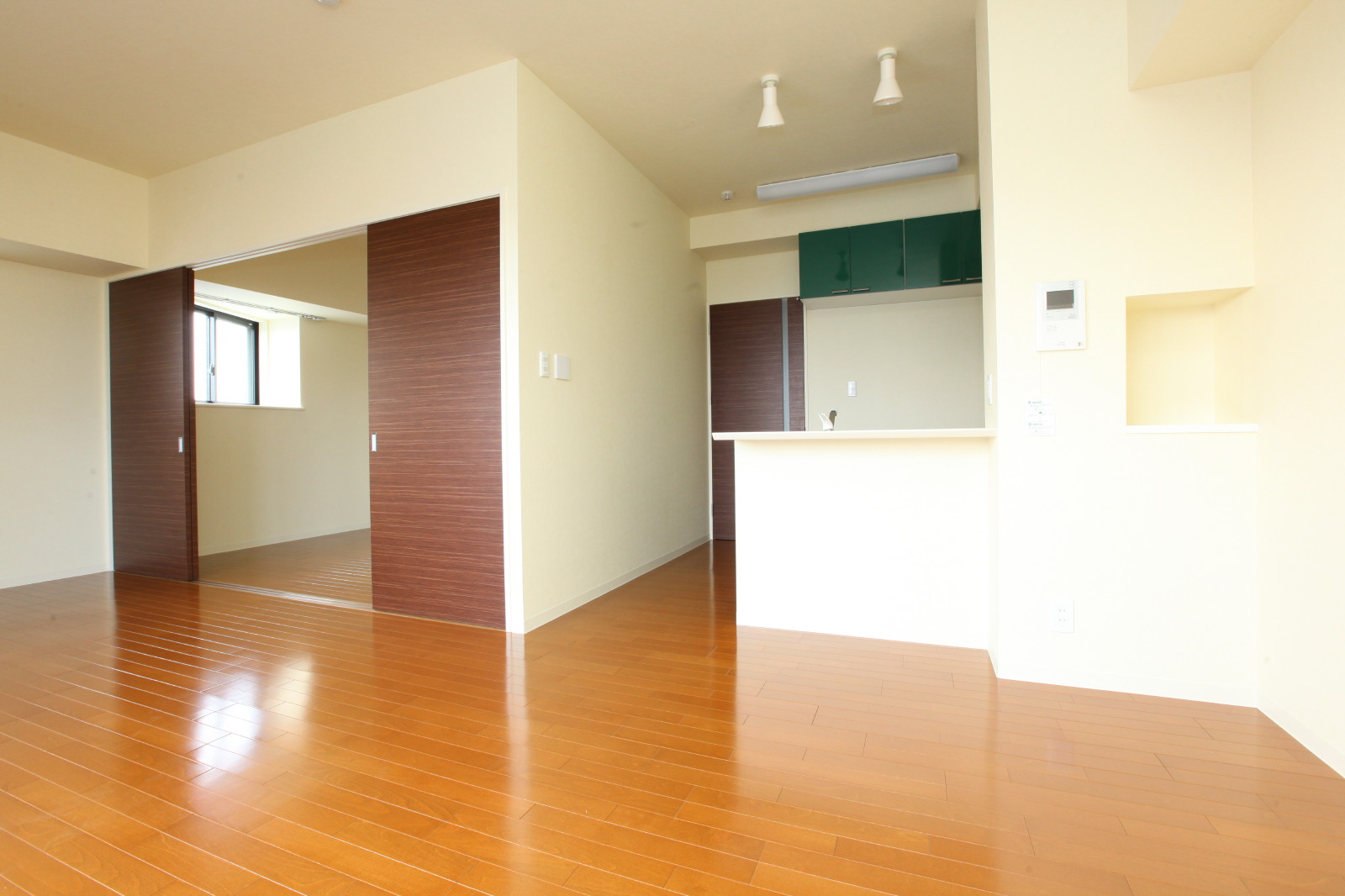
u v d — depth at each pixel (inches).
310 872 56.2
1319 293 72.9
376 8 108.7
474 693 95.8
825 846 59.1
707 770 72.9
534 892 53.4
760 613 127.9
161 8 107.1
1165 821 62.0
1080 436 93.2
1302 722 76.7
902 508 117.0
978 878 54.4
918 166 170.6
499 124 126.4
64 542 178.1
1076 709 87.4
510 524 126.8
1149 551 90.8
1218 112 87.4
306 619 136.6
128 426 183.0
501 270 126.3
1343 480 69.5
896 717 85.7
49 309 175.6
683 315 210.4
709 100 142.8
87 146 156.9
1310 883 53.2
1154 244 90.0
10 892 53.9
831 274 195.3
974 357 199.3
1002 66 96.1
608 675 102.8
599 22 114.4
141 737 82.4
